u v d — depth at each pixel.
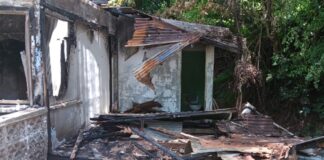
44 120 6.36
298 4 11.25
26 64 6.50
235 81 12.31
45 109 6.36
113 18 10.53
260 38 12.84
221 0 13.11
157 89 10.61
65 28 7.51
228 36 10.84
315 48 11.05
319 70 10.70
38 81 6.41
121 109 10.79
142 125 8.73
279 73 12.52
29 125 5.82
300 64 11.84
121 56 10.80
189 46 10.78
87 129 8.42
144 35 10.40
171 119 9.87
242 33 13.03
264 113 13.56
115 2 14.10
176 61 10.56
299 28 11.50
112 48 10.70
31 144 5.86
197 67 11.81
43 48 6.42
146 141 7.51
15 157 5.39
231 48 10.74
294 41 12.10
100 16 9.40
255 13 12.80
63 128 7.33
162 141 7.54
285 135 9.07
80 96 8.33
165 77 10.58
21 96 8.68
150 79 10.59
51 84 6.91
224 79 13.65
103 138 7.70
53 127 6.80
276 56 12.22
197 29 10.55
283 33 12.34
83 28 8.45
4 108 6.30
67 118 7.55
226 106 13.51
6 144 5.15
